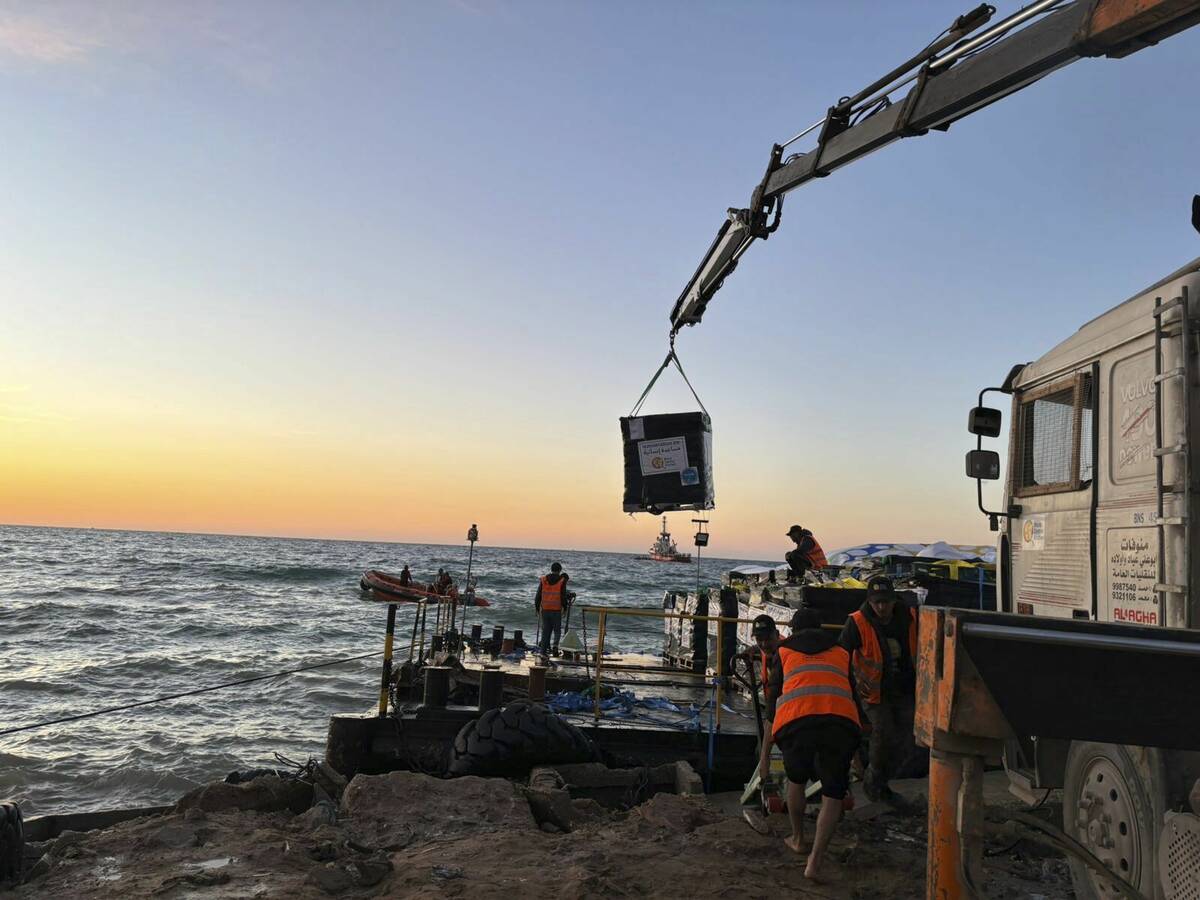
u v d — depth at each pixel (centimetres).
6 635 2630
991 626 312
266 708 1641
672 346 1142
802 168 820
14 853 517
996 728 310
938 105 659
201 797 661
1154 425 483
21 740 1358
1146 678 311
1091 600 546
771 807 667
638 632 3416
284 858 536
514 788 700
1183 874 348
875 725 716
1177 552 461
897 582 1072
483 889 478
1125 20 506
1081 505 567
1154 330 487
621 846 577
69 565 6788
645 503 1099
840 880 536
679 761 880
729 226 962
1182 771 376
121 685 1852
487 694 923
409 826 620
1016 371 676
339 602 4462
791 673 582
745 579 1463
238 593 4788
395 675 1087
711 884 512
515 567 11362
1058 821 615
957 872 312
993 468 694
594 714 971
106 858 538
